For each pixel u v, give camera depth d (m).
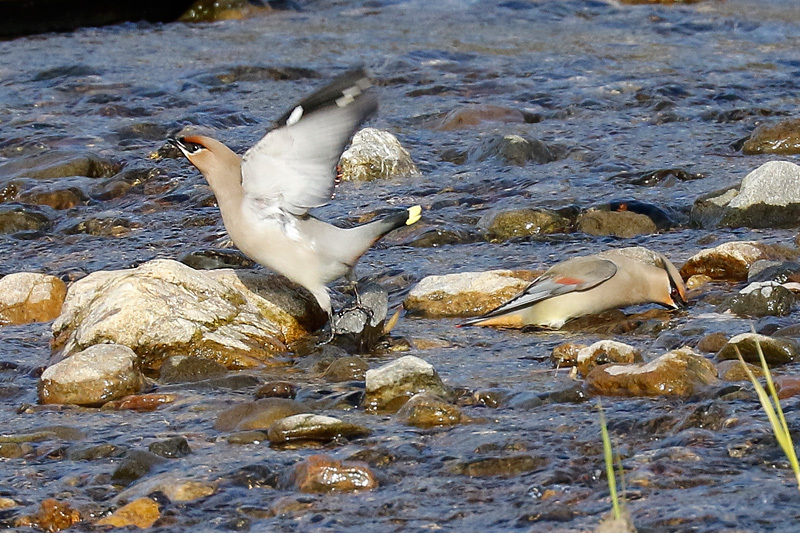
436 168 18.84
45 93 24.23
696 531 7.07
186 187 18.02
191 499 8.04
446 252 14.69
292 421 9.02
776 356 10.05
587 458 8.35
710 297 12.35
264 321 11.99
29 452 9.07
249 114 22.59
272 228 11.44
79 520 7.83
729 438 8.41
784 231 14.79
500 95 23.44
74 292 12.12
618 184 17.34
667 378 9.58
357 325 11.59
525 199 16.72
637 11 32.16
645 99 22.64
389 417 9.50
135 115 22.66
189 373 11.00
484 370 10.67
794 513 7.22
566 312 11.91
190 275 12.00
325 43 29.05
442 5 33.66
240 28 31.41
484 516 7.55
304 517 7.67
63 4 31.28
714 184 17.09
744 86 23.31
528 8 32.91
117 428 9.56
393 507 7.75
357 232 11.66
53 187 17.94
